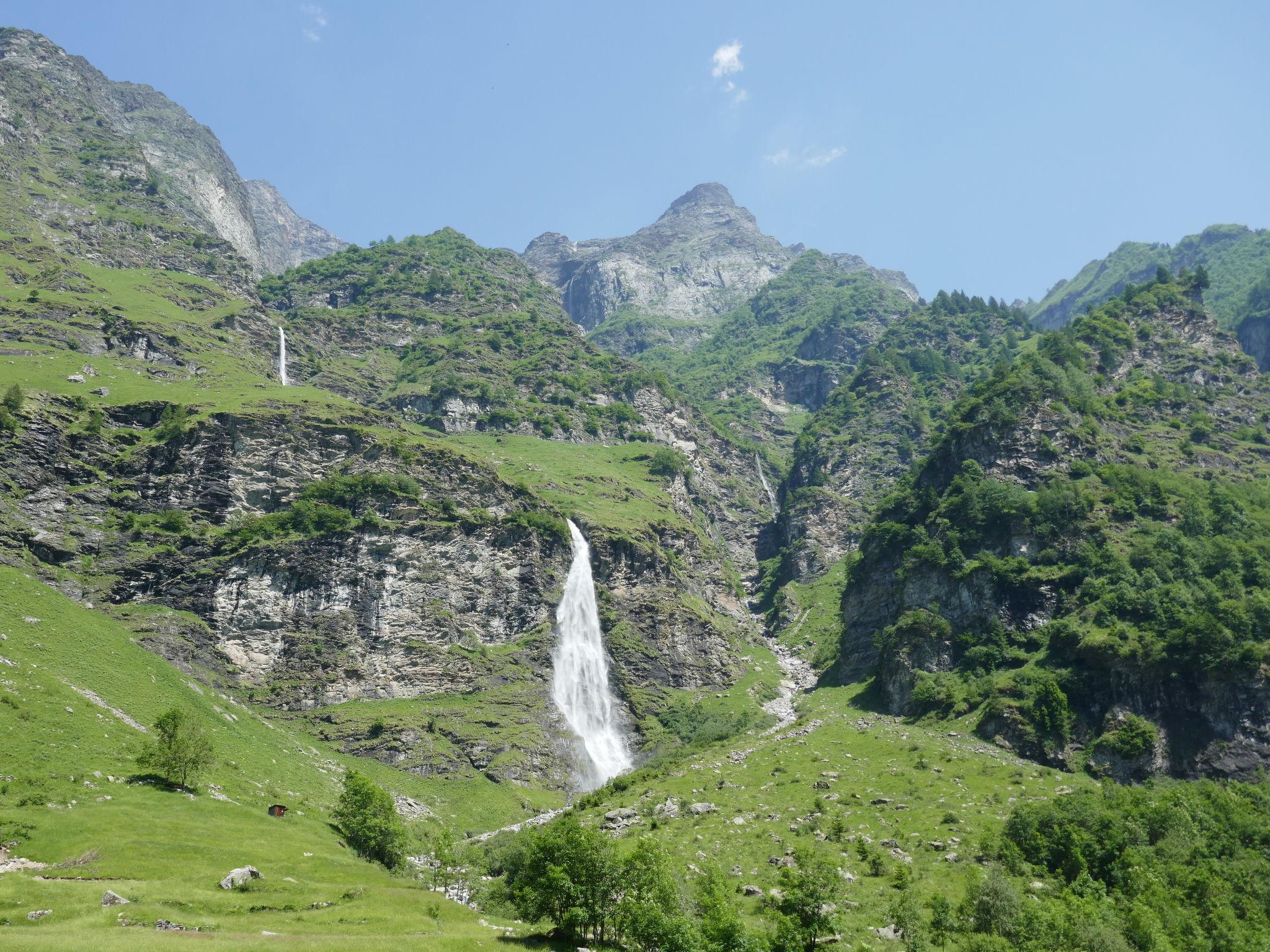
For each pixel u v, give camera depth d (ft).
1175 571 569.64
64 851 302.66
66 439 632.38
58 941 225.76
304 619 617.21
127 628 553.64
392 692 617.21
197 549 615.16
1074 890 342.64
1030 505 632.79
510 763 583.17
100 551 593.01
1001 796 431.84
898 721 566.36
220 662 579.89
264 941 242.78
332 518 654.12
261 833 359.25
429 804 526.98
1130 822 373.40
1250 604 524.93
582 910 273.13
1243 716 479.41
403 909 293.43
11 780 348.59
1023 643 573.74
